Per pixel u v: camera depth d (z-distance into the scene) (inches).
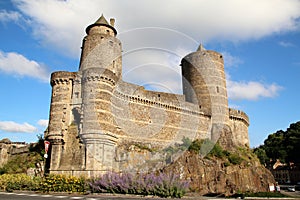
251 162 1464.1
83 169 866.8
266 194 952.9
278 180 2588.6
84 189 682.2
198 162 1156.5
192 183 1051.9
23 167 1084.5
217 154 1336.1
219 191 1088.2
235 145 1581.0
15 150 1274.6
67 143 971.9
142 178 642.2
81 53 1256.8
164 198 560.7
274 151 2662.4
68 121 1007.6
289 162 2598.4
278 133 3014.3
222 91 1656.0
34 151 1164.5
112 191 635.5
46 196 602.9
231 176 1218.6
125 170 916.6
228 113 1665.8
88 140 896.9
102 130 909.8
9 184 799.1
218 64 1702.8
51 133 983.0
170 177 644.1
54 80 1069.1
